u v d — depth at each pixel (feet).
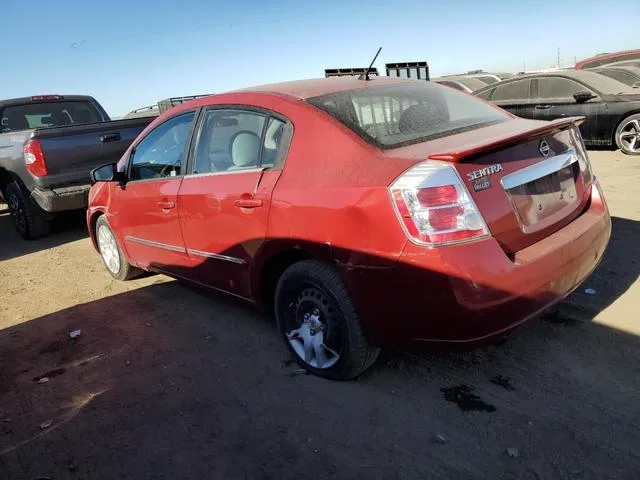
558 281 9.29
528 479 7.71
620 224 17.53
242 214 11.09
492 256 8.50
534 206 9.51
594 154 31.24
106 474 8.73
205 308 14.74
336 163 9.68
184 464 8.75
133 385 11.23
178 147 13.51
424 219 8.35
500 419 8.98
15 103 26.81
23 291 17.87
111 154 22.63
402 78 13.37
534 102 34.04
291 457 8.64
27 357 13.05
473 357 10.82
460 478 7.86
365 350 9.78
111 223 16.46
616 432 8.42
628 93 30.32
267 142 11.06
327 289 9.76
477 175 8.65
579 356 10.48
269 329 13.05
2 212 32.65
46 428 10.10
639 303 12.16
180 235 13.29
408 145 9.68
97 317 14.96
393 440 8.76
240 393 10.51
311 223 9.68
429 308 8.54
